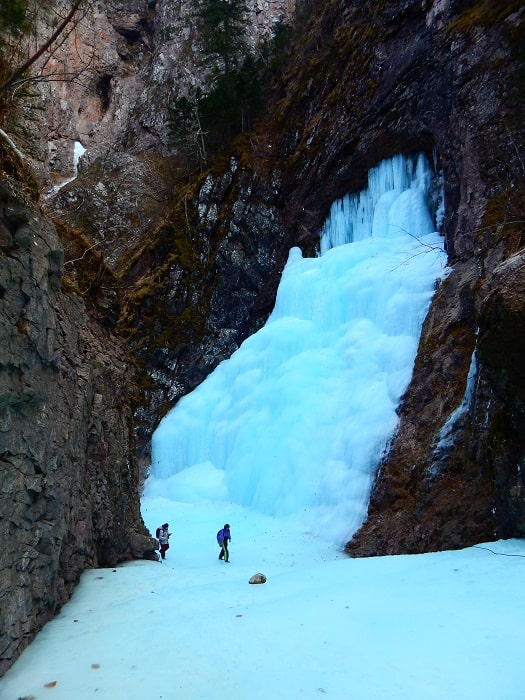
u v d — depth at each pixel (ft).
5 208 20.48
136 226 116.67
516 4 55.21
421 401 47.24
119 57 163.22
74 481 27.32
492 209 48.26
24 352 19.81
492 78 55.01
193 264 86.33
